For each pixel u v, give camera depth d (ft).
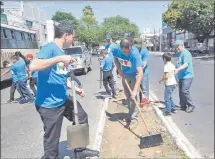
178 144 17.37
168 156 16.19
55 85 13.47
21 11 124.98
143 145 17.66
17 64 34.35
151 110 26.76
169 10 151.12
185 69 25.52
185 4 129.90
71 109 14.87
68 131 14.12
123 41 19.71
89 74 62.23
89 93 38.06
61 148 18.17
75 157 15.56
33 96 35.83
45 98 13.52
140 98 26.61
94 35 210.59
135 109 22.93
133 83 21.91
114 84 33.17
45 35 153.28
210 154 16.02
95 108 29.27
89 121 24.38
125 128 21.53
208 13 122.42
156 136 17.89
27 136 21.36
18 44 60.03
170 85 24.81
